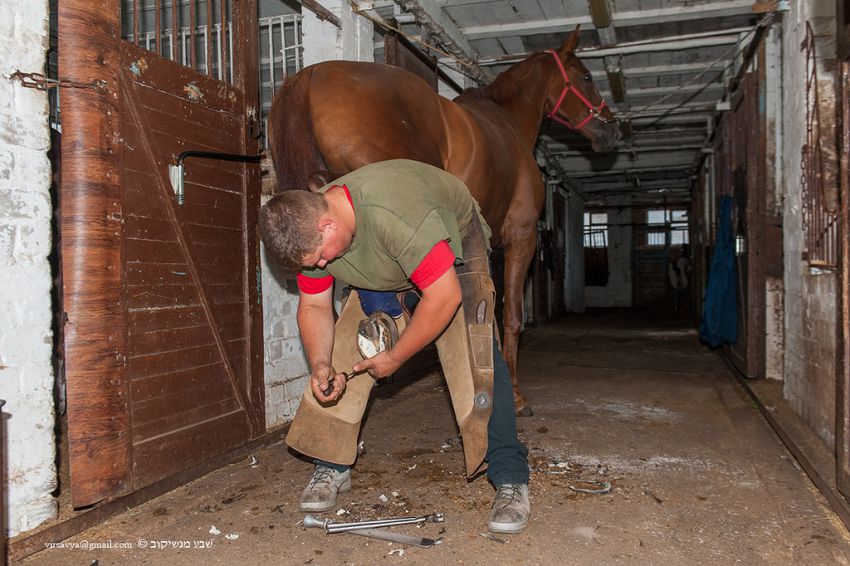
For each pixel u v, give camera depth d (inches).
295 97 86.6
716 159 269.7
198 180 96.8
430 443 114.0
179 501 85.2
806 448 105.3
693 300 475.5
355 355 79.5
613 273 654.5
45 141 73.7
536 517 78.9
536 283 366.3
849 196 79.5
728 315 203.5
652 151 366.9
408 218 60.2
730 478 93.9
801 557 68.3
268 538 73.4
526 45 203.9
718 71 226.4
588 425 126.3
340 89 84.0
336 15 142.7
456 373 74.2
